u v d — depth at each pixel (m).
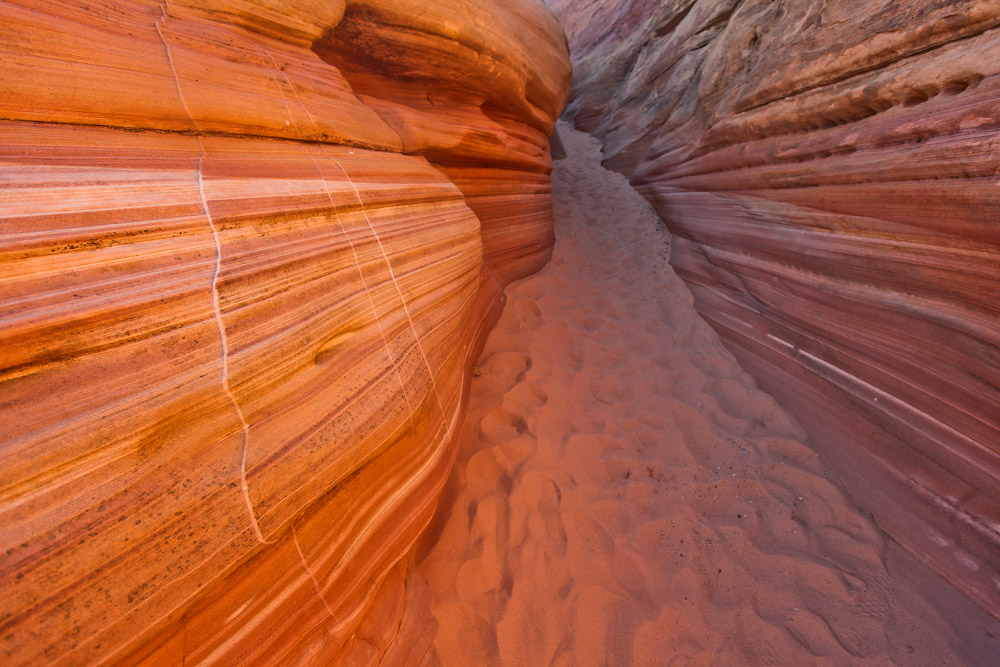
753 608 2.30
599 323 4.28
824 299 3.09
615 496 2.74
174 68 1.66
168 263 1.23
